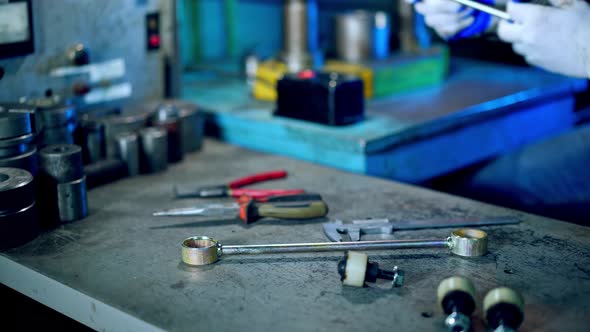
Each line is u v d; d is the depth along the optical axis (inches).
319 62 81.3
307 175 59.4
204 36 97.0
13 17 55.6
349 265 37.5
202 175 59.8
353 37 82.9
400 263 41.3
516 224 47.4
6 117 45.4
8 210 43.5
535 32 51.8
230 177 59.2
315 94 66.9
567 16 50.3
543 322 34.5
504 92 81.4
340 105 66.2
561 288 38.1
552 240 44.6
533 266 40.8
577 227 46.8
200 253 41.0
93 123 57.4
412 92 82.0
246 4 99.7
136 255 43.1
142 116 60.6
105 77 65.3
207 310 36.0
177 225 48.1
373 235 46.2
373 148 62.0
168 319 35.1
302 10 79.4
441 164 72.4
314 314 35.4
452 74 92.7
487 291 37.8
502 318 32.4
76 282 39.4
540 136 86.7
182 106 67.1
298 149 67.2
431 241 42.3
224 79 89.6
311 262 41.7
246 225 48.0
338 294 37.5
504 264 41.1
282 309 36.0
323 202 49.0
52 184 47.3
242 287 38.5
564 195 71.4
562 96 88.6
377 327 34.1
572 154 73.7
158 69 70.9
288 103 69.7
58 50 60.2
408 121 68.3
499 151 80.7
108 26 64.5
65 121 54.2
